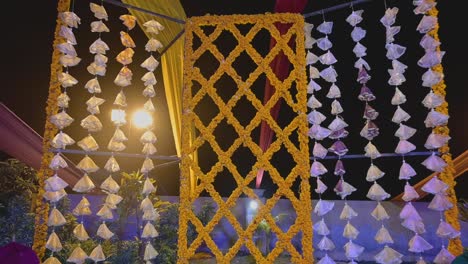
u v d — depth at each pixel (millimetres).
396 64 3250
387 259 3059
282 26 3688
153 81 3723
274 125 3369
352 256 3227
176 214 4988
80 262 3150
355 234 3291
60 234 4410
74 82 3344
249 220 6348
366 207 6344
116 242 4562
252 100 3439
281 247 3152
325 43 3604
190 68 3525
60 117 3193
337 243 6137
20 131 4742
